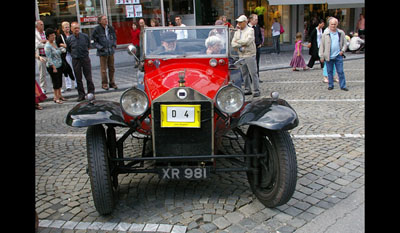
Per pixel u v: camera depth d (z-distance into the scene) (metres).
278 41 16.81
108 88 9.98
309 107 7.18
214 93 3.55
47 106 8.40
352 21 20.20
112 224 3.27
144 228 3.19
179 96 3.26
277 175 3.24
